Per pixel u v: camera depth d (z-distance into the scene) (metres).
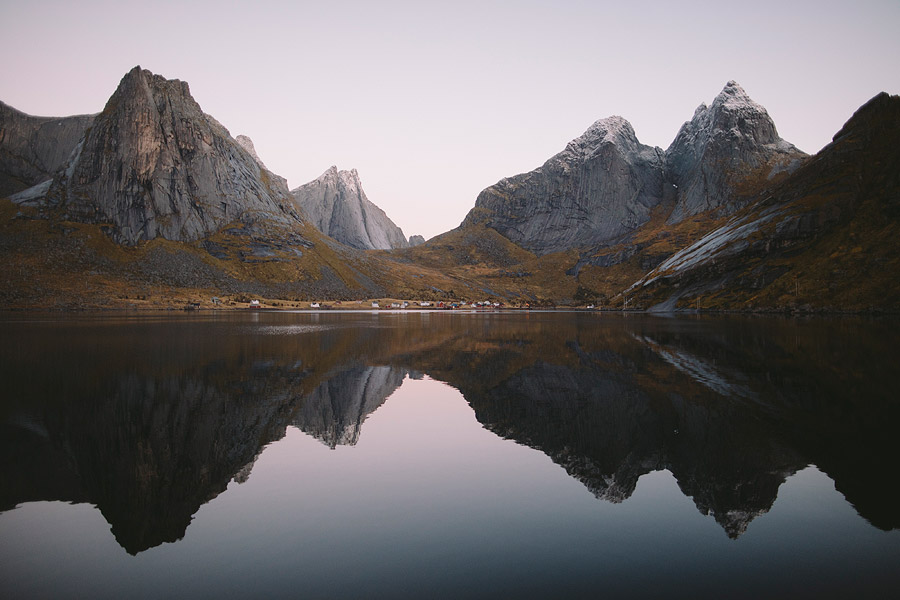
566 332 95.12
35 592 13.27
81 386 39.97
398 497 19.17
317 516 17.62
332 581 13.51
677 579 13.49
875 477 20.33
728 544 15.39
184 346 67.62
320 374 46.84
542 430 28.09
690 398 34.50
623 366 49.59
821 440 24.95
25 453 24.64
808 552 14.84
